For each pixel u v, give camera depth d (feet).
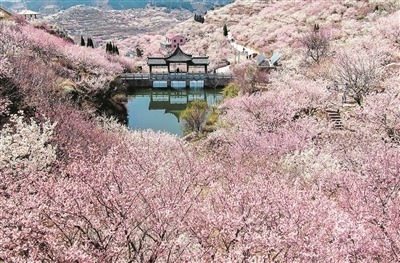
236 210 30.01
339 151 57.67
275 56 180.75
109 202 27.27
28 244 24.57
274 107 85.25
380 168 41.52
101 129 73.26
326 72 109.91
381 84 87.15
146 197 29.30
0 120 61.52
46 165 43.96
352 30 180.86
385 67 99.55
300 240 25.50
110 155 33.86
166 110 156.35
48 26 211.00
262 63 175.63
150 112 151.64
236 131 79.97
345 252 25.12
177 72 206.59
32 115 66.03
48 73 92.27
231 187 35.55
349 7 241.55
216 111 110.32
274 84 117.91
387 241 28.30
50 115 61.93
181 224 27.14
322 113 87.15
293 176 45.27
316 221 28.09
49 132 47.93
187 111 108.78
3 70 69.97
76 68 146.51
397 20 143.13
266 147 62.08
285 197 31.12
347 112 84.07
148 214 27.78
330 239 27.22
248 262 24.04
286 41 223.30
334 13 242.17
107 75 156.76
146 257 26.61
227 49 263.08
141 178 31.14
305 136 67.15
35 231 24.72
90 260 22.17
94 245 25.39
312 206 29.99
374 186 38.83
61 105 70.69
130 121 136.15
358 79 88.48
